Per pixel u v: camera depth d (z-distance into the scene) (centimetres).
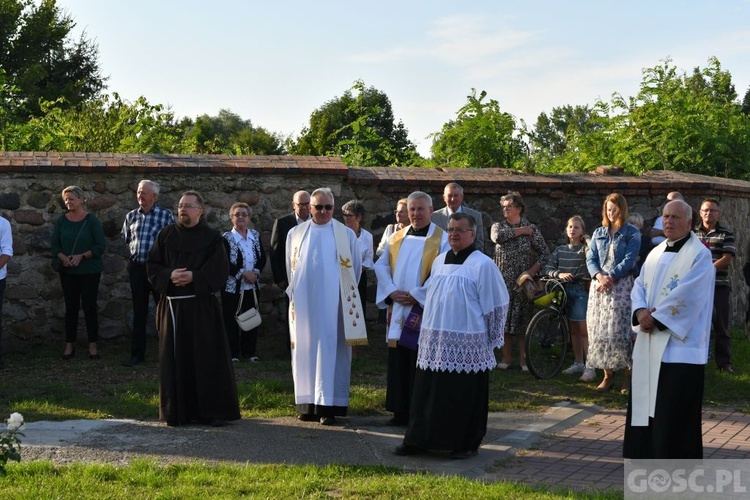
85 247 1048
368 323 1211
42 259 1116
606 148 2012
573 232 1047
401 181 1205
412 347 760
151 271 768
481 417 689
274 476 606
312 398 788
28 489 557
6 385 908
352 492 567
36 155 1144
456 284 682
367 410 839
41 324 1116
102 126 1853
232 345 1059
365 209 1212
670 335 621
